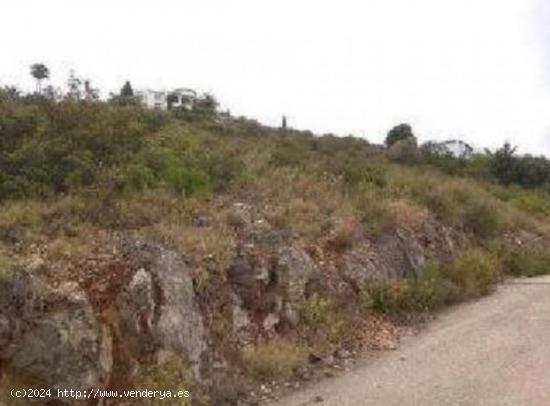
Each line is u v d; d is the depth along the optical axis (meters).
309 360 9.50
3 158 11.11
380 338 10.70
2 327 7.29
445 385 8.71
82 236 9.20
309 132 30.34
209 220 10.94
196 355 8.45
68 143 11.76
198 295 9.06
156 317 8.23
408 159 26.92
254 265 9.97
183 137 15.38
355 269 11.74
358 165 17.78
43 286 7.73
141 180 11.53
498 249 16.42
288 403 8.34
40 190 10.61
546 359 9.52
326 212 13.16
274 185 13.96
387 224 13.66
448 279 13.65
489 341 10.47
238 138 19.92
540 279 15.32
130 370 7.79
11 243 8.82
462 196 18.28
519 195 23.95
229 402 8.26
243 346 9.16
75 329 7.48
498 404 8.05
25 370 7.26
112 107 14.33
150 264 8.58
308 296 10.41
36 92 15.03
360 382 8.95
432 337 10.88
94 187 10.82
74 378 7.32
